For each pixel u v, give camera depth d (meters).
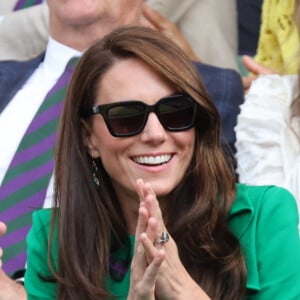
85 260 11.55
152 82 10.98
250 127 14.66
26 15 18.88
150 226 10.05
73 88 11.41
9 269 14.59
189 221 11.32
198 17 18.70
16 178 15.57
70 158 11.62
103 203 11.70
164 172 11.14
